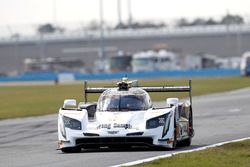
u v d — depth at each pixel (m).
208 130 66.19
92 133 47.59
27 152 50.84
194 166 38.41
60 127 48.91
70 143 48.09
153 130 47.47
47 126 77.06
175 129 48.84
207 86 170.38
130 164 39.94
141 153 46.50
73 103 50.75
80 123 48.34
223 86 168.25
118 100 50.84
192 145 52.66
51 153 49.22
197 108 99.56
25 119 89.12
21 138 64.38
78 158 44.91
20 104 121.44
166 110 48.69
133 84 54.59
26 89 191.88
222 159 41.22
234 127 68.62
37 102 125.25
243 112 89.62
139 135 47.28
